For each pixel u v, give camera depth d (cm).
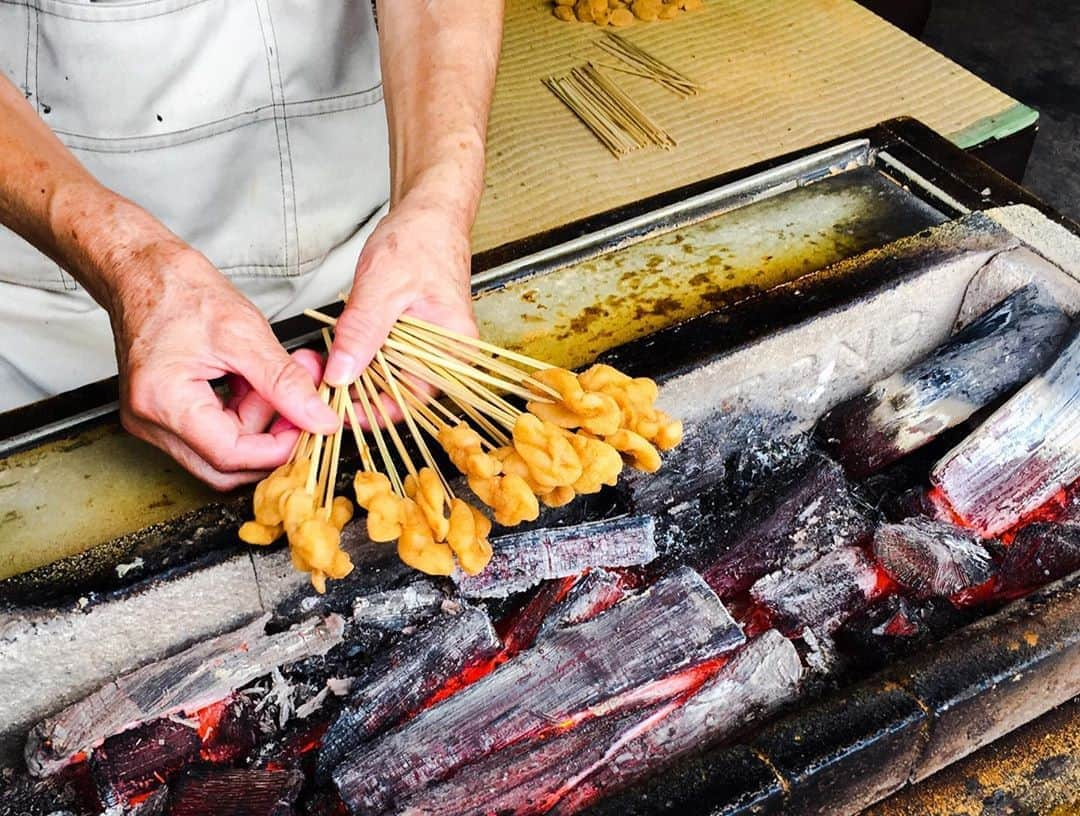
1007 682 63
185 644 71
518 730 68
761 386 83
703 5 186
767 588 78
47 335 101
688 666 70
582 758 67
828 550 81
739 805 57
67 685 68
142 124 91
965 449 81
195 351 63
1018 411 81
